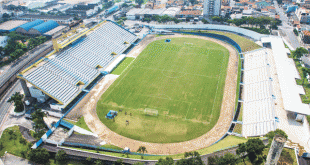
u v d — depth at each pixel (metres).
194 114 144.50
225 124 136.00
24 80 156.38
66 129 134.25
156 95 163.50
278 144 83.31
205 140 124.88
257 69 188.12
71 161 114.38
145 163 107.25
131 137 128.00
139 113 146.38
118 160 106.50
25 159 117.38
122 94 165.62
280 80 161.12
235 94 163.00
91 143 122.44
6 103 163.12
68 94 161.00
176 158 109.62
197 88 170.62
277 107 139.62
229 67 199.62
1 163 111.00
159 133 130.38
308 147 111.25
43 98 158.88
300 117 129.62
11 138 130.38
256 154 105.69
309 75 171.62
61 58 186.12
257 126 129.88
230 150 111.56
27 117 147.88
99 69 198.88
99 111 149.00
